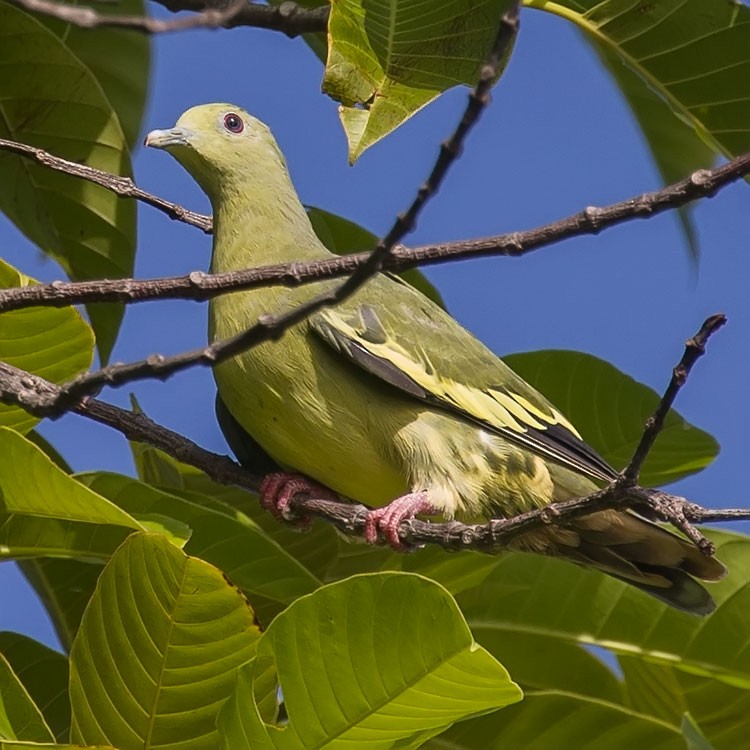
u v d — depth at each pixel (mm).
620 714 10094
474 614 10000
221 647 7535
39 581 9758
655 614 9867
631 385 10922
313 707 7176
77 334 8977
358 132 7277
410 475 10266
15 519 8719
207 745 7750
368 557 10656
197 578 7363
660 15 8945
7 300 7184
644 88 10156
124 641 7586
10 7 10211
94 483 9039
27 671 9516
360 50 7262
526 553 10172
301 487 10273
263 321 6730
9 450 7910
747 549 9961
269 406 10211
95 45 11656
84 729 7750
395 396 10328
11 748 6715
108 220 10844
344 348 10117
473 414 10359
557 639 10031
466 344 10664
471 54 7270
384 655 6953
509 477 10453
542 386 11055
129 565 7434
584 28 9188
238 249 11070
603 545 10031
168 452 9312
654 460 11062
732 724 10172
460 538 8578
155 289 7066
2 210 10930
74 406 7305
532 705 10133
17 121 10688
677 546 9820
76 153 10781
